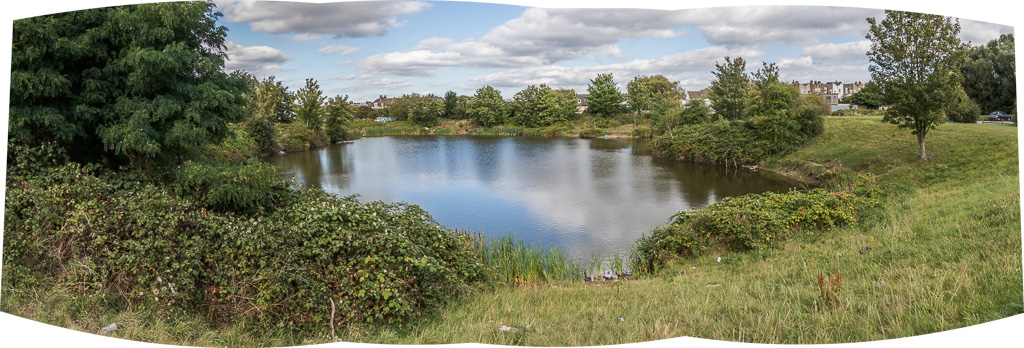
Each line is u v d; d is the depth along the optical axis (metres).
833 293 6.28
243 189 9.39
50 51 8.49
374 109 63.12
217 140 10.78
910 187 15.51
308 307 6.29
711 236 10.75
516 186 22.48
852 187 15.56
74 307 6.16
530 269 10.09
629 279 9.85
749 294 7.16
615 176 25.45
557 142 47.84
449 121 67.00
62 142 9.17
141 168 9.67
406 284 6.84
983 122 18.62
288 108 40.66
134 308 6.31
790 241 10.18
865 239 9.36
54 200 7.27
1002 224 8.20
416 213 9.31
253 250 6.59
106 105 9.36
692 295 7.33
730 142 29.67
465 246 9.29
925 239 8.64
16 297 6.35
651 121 50.81
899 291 6.30
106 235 6.66
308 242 6.95
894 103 17.08
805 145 28.08
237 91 10.39
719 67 35.59
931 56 15.24
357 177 25.22
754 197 12.53
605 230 14.73
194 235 6.86
